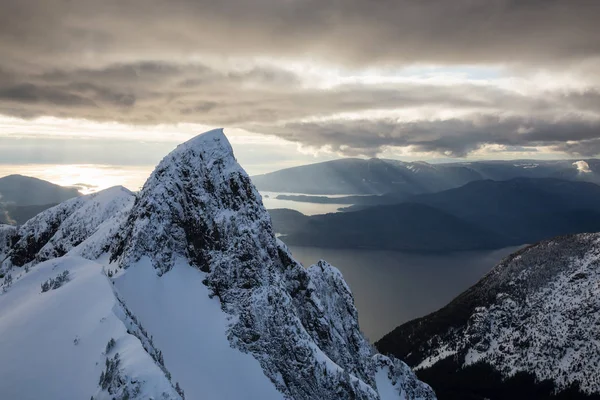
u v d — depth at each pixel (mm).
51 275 110750
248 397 99188
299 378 107750
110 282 97250
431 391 174875
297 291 129625
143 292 111438
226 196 127438
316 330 127812
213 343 106625
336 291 171250
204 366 100938
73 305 88625
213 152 132625
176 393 62719
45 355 74312
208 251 122750
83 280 98500
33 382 68312
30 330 81625
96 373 67500
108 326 76938
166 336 103688
